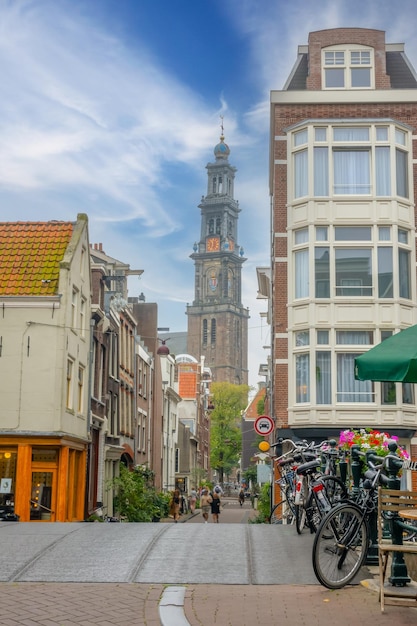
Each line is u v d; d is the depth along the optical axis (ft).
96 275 107.24
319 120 101.55
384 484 26.68
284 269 102.37
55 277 88.63
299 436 97.19
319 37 107.34
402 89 104.22
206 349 622.54
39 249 92.63
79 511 93.91
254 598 25.27
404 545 24.81
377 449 37.11
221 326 621.31
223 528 40.96
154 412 160.35
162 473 171.73
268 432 93.15
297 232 101.81
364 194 100.53
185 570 29.55
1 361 85.61
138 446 139.95
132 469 131.75
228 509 219.20
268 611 23.45
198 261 634.02
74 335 91.45
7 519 77.30
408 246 100.99
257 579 28.22
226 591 26.48
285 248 102.63
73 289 91.86
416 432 97.60
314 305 98.48
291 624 21.89
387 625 21.68
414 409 97.66
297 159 102.89
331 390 96.99
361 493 28.17
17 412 84.64
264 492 108.17
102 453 107.45
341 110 104.27
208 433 318.45
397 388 96.48
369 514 27.30
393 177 100.48
